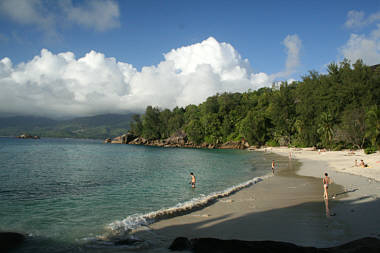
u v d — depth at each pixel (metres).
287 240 10.30
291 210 14.93
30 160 50.34
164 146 152.38
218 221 13.35
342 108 78.75
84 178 29.50
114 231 12.34
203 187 24.45
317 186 22.47
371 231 10.71
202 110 172.00
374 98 72.38
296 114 108.81
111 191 22.44
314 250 8.34
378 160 39.16
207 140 143.12
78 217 14.86
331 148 77.88
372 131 54.88
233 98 164.25
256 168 40.62
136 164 47.00
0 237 10.96
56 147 111.94
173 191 22.55
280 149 100.50
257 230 11.73
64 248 10.37
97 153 78.25
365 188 19.84
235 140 136.50
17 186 24.16
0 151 76.75
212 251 8.87
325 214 13.72
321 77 93.69
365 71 76.88
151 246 10.28
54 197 20.00
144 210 16.44
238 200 18.06
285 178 28.08
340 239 10.08
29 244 10.78
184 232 11.89
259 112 131.00
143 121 184.50
